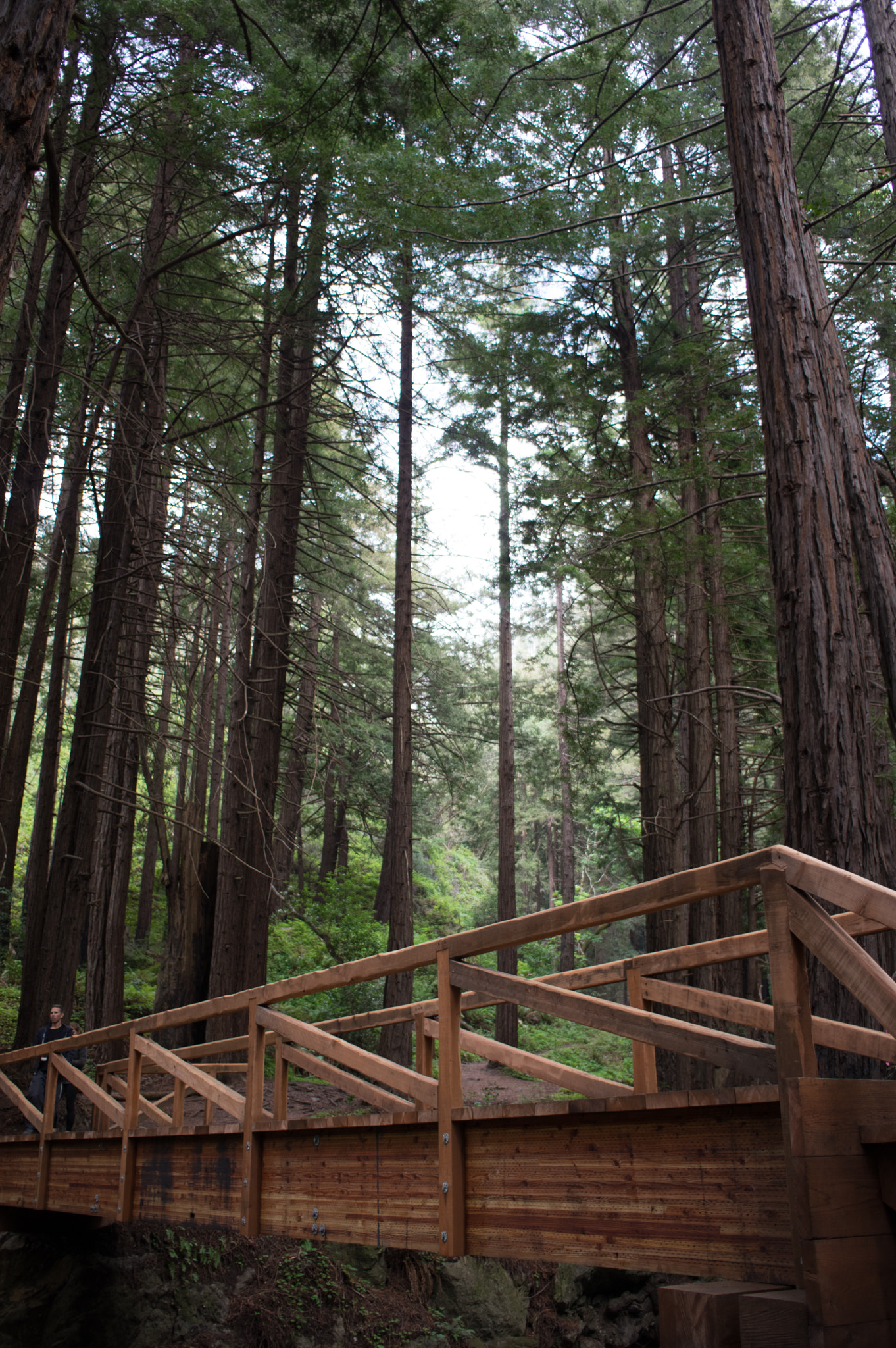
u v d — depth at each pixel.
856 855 5.69
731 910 16.48
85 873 11.83
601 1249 3.19
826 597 6.12
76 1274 8.93
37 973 11.42
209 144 10.56
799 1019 2.54
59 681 14.30
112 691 12.22
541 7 14.50
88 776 11.95
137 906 26.58
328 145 9.68
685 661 18.31
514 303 17.11
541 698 28.06
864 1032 3.64
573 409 16.61
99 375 13.21
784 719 6.17
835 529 6.25
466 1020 22.80
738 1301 2.45
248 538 12.62
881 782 13.48
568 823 28.83
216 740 21.34
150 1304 9.14
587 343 16.34
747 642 18.64
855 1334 2.26
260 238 12.76
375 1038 18.31
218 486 11.60
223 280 13.53
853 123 8.68
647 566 14.55
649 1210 3.07
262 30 7.52
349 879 27.84
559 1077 4.84
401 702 16.62
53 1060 8.10
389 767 24.72
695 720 15.88
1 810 12.77
